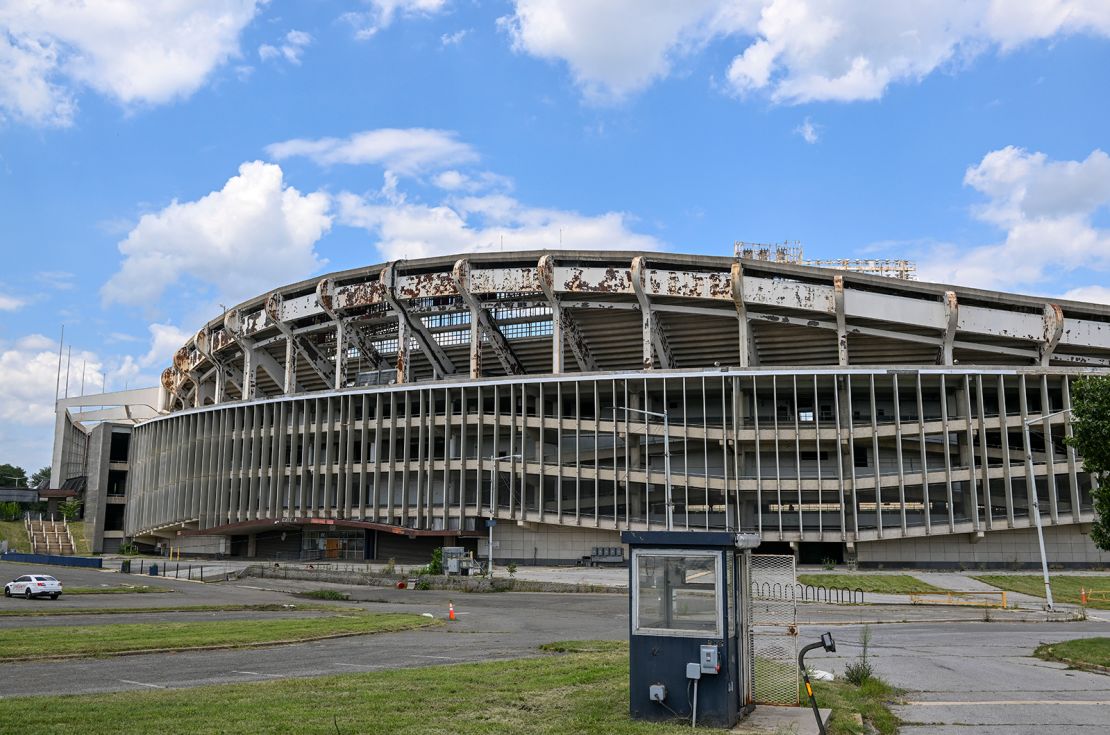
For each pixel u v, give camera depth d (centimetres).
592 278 7394
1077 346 6919
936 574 5991
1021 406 6638
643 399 7381
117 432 11131
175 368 11219
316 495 8106
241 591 4969
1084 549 6600
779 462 7012
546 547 7425
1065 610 3962
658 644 1248
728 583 1255
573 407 7606
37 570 6419
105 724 1109
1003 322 6888
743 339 7194
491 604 4362
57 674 1681
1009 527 6500
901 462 6625
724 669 1214
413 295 7969
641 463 7262
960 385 6850
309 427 8300
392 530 7500
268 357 9669
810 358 7850
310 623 2964
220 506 8769
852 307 6988
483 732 1101
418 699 1331
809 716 1291
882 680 1777
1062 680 1848
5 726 1089
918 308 6925
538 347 8375
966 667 2058
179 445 9562
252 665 1866
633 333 7988
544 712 1255
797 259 9006
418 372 9238
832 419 7188
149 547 10294
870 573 6081
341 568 6406
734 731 1172
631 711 1245
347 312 8469
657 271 7275
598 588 5141
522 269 7575
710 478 6869
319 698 1332
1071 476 6506
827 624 3434
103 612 3378
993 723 1355
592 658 1948
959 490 6819
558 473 7262
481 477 7450
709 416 7344
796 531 6794
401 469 7812
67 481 12406
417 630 2914
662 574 1262
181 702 1291
